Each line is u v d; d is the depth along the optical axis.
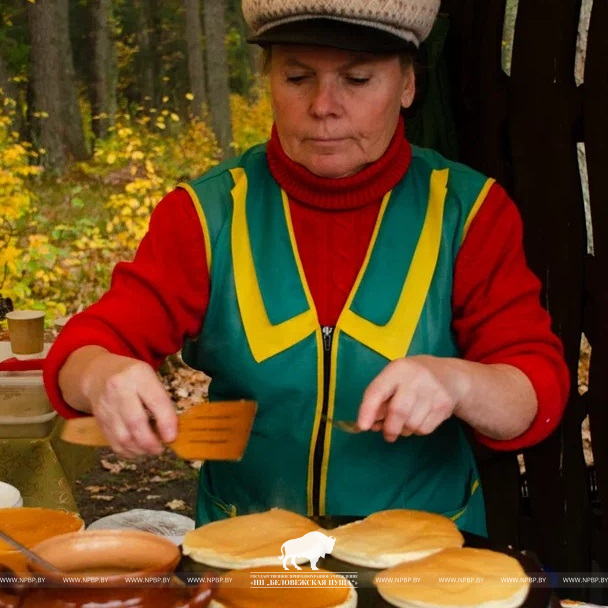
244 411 1.19
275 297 1.56
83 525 1.28
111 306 1.54
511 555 1.24
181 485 2.96
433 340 1.56
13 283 3.18
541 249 2.23
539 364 1.47
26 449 2.22
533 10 2.18
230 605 1.07
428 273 1.56
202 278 1.59
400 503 1.57
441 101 2.39
